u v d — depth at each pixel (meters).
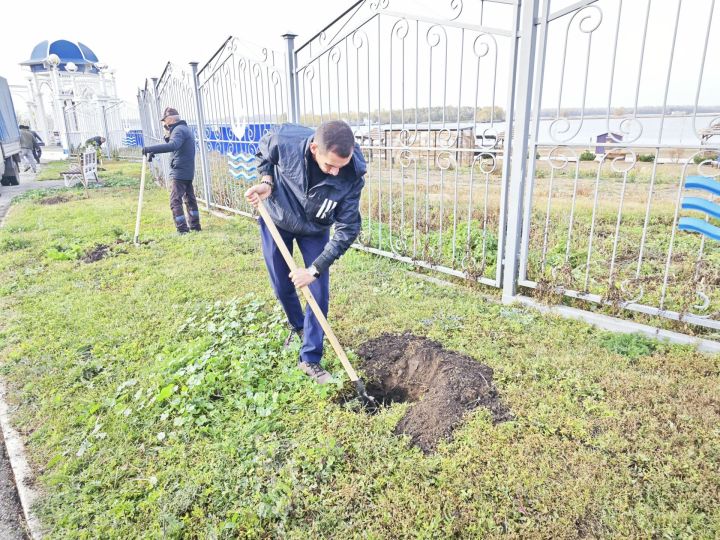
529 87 3.76
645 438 2.47
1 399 3.24
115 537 2.16
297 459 2.46
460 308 4.07
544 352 3.31
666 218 6.58
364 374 3.22
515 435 2.54
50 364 3.57
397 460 2.43
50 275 5.53
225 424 2.79
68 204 9.94
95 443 2.75
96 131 25.20
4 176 13.99
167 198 10.68
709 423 2.55
